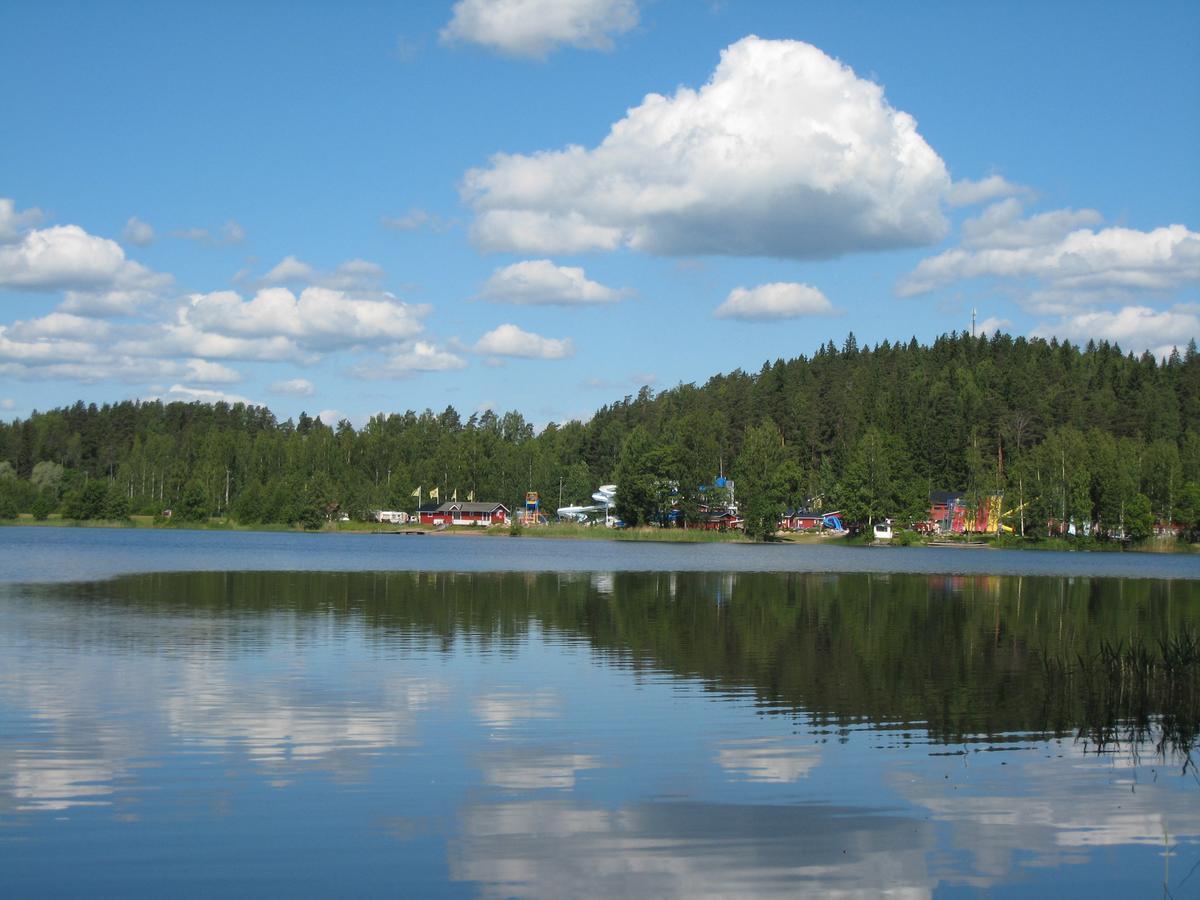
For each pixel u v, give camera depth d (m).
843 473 161.75
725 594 53.66
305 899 12.98
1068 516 139.12
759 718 22.59
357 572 67.00
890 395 196.38
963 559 102.81
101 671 27.05
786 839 15.26
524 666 28.78
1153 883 13.92
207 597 47.38
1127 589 61.59
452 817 15.91
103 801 16.38
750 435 156.25
